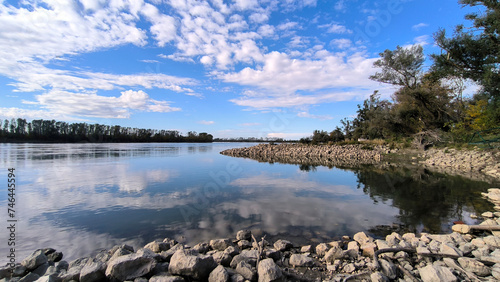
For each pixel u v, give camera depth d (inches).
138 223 273.3
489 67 690.8
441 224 269.9
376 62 1160.2
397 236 219.6
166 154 1397.6
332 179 578.6
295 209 328.2
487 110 824.9
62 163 855.7
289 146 1653.5
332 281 156.9
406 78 1128.2
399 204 353.7
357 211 319.6
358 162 991.6
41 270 171.3
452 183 505.7
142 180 546.0
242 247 215.3
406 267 171.3
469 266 160.6
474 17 740.7
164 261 179.2
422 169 732.7
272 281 149.3
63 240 229.6
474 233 235.3
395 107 1218.6
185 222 277.1
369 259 183.5
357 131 1838.1
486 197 387.9
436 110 1069.1
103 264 156.9
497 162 654.5
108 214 302.5
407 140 1190.3
